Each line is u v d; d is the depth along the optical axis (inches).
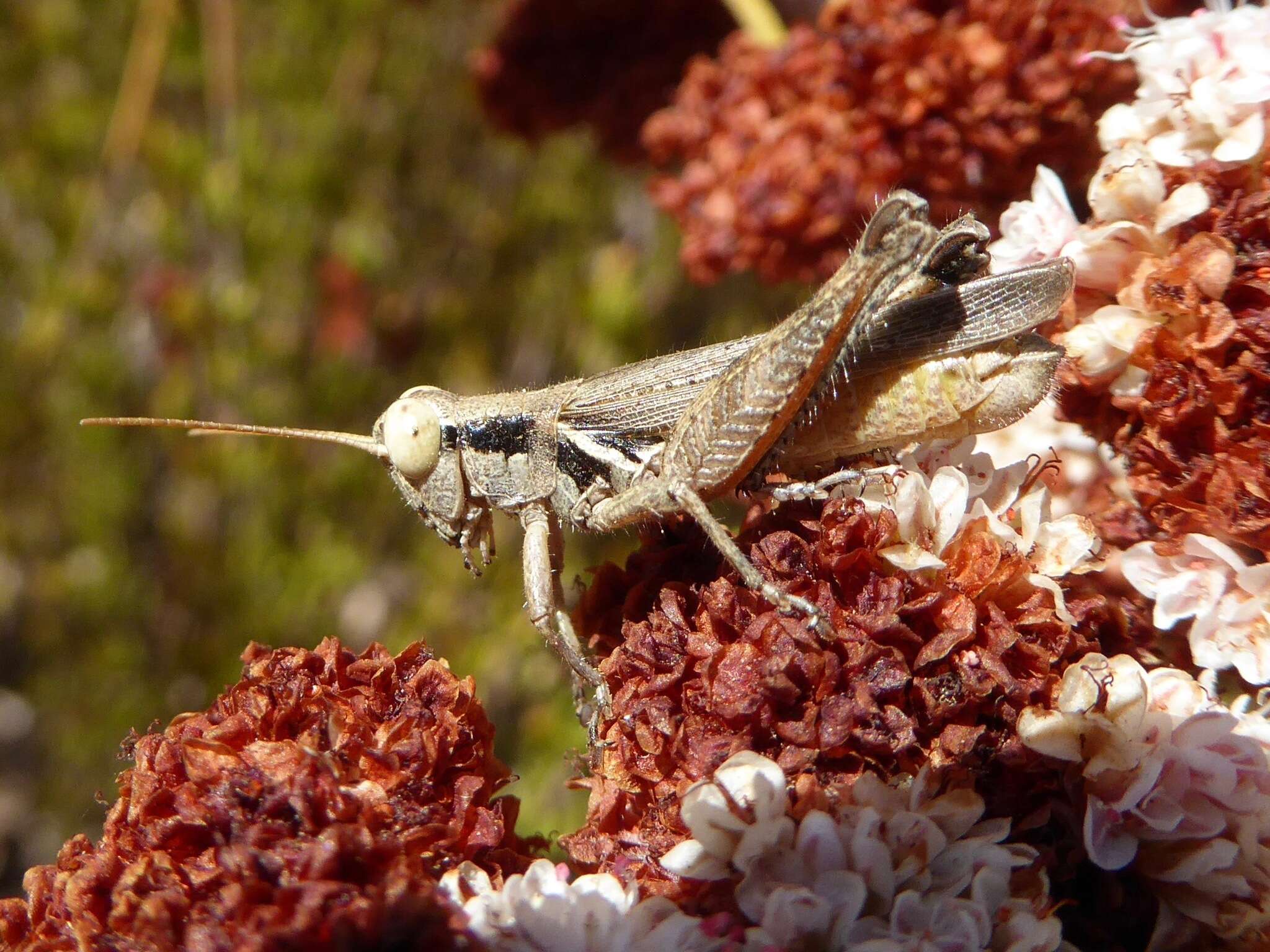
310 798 1.8
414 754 1.9
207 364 4.0
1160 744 1.9
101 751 4.0
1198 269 1.9
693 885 1.9
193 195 4.0
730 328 3.9
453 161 4.2
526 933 1.8
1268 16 2.0
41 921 1.9
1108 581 2.1
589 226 4.2
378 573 4.1
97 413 4.0
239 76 4.1
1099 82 2.4
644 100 3.1
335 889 1.8
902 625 1.9
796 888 1.8
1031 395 2.1
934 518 2.0
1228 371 1.9
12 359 4.0
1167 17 2.4
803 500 2.1
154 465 4.0
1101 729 1.9
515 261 4.2
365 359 4.1
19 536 4.1
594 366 3.9
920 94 2.4
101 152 4.1
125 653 4.0
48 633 4.1
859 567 2.0
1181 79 2.0
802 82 2.5
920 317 2.1
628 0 3.1
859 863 1.8
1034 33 2.4
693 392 2.3
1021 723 1.9
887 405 2.1
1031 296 2.1
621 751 2.0
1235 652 2.0
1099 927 1.9
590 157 4.1
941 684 1.9
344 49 4.1
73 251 4.0
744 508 2.9
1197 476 1.9
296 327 4.0
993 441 2.4
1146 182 2.0
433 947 1.8
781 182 2.5
